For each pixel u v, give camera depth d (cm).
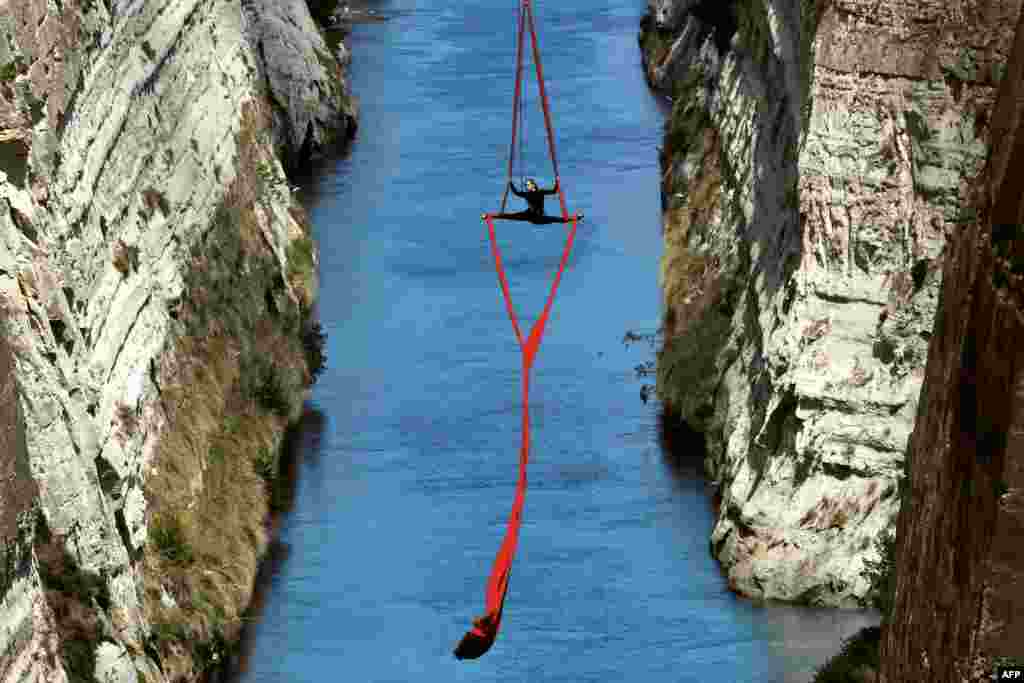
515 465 12606
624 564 10975
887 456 10119
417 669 9819
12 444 5900
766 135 13062
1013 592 4031
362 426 13275
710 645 9888
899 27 10069
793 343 10369
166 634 9231
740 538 10450
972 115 9900
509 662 9888
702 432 12631
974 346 4381
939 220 10025
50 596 7975
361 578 10881
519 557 11144
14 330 8081
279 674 9712
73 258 9394
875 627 9375
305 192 19475
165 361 11050
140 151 11381
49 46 9462
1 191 8406
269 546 11275
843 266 10256
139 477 9812
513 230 17962
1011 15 9794
